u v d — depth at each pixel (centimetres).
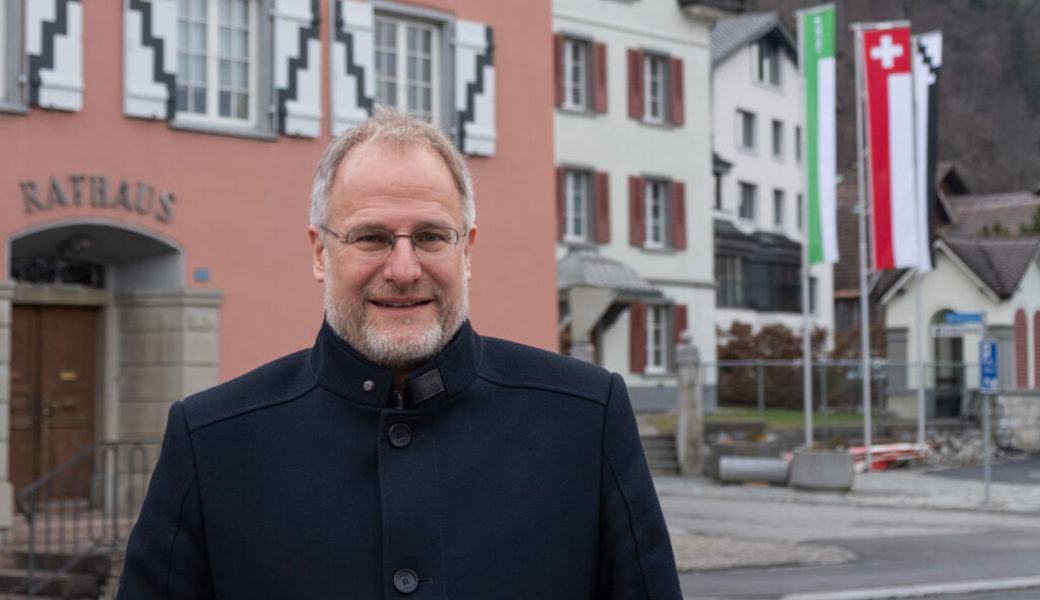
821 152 2331
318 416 265
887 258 2411
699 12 3416
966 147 8925
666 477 2631
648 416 2917
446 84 1742
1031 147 8988
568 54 3180
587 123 3178
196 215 1491
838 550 1533
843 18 8225
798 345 3844
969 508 2044
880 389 3188
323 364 268
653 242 3394
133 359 1494
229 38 1545
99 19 1421
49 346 1466
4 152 1345
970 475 2744
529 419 267
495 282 1761
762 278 4381
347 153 267
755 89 4409
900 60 2362
